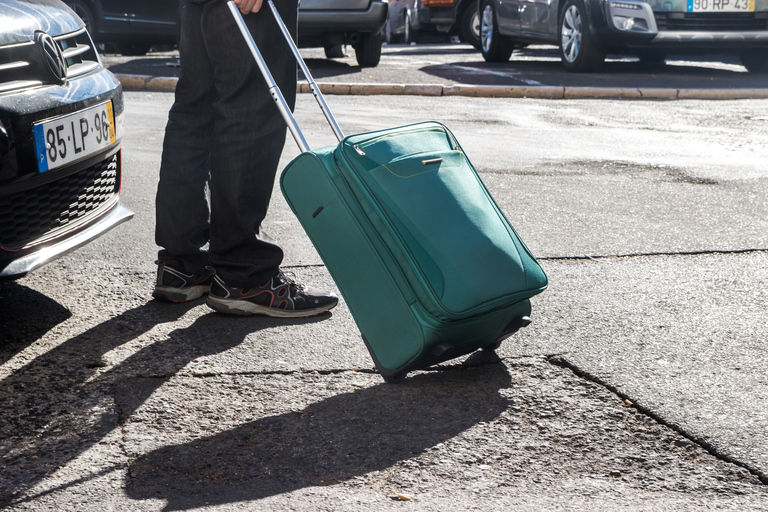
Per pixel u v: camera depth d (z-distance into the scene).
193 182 3.00
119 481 1.93
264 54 2.76
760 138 6.59
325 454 2.07
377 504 1.85
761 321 2.95
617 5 9.86
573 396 2.38
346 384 2.46
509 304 2.38
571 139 6.47
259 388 2.42
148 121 6.81
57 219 2.92
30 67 2.79
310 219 2.48
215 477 1.96
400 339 2.35
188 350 2.68
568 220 4.26
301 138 2.60
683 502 1.87
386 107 7.84
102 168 3.19
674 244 3.87
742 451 2.08
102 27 11.21
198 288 3.12
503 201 4.61
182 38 2.86
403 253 2.28
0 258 2.67
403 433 2.17
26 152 2.67
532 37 11.40
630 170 5.40
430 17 16.17
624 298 3.18
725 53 10.72
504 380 2.49
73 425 2.19
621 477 1.98
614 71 10.73
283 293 2.97
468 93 8.95
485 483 1.95
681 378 2.49
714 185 5.02
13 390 2.38
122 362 2.58
